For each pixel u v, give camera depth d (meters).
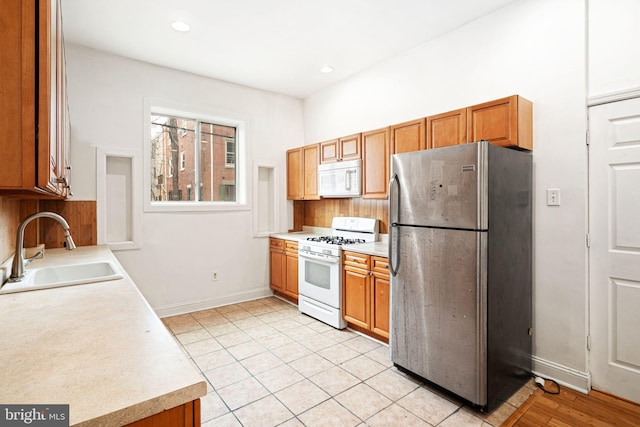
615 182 2.14
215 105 3.98
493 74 2.66
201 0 2.46
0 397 0.71
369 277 2.96
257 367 2.52
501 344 2.09
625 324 2.12
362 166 3.42
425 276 2.24
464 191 2.02
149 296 3.54
